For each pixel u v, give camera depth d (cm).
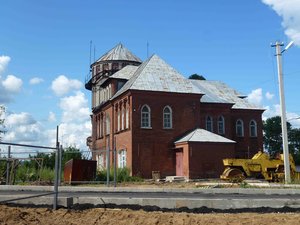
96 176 3064
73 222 1250
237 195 1823
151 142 4431
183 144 4238
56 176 1422
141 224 1229
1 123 3934
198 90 4738
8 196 1484
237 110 5562
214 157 4188
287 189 2009
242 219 1268
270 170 3444
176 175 4419
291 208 1455
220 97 5625
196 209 1434
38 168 2866
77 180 2903
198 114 4672
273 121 11506
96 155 5797
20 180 2675
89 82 6731
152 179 4119
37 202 1473
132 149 4353
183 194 1841
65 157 3497
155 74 4747
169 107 4584
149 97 4512
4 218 1255
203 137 4244
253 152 5528
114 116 5084
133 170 4300
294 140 11856
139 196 1697
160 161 4425
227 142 4247
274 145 11450
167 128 4519
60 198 1450
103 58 6588
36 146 1308
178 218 1277
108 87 5688
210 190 1972
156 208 1447
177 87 4656
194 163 4112
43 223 1232
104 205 1464
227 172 3416
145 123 4475
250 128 5597
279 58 3194
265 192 1948
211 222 1232
